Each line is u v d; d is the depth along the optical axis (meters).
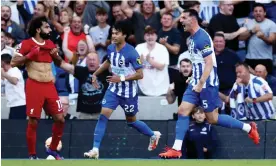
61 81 32.28
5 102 32.72
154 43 32.56
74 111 32.25
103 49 34.19
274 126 29.42
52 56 25.52
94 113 31.31
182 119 23.11
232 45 33.59
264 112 29.81
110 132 30.59
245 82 29.69
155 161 21.62
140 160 22.05
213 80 22.89
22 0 35.56
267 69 33.12
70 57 33.47
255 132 24.06
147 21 33.97
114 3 35.53
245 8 34.66
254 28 33.22
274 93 32.19
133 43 33.84
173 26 33.41
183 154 28.53
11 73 31.55
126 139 30.55
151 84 32.56
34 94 25.16
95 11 34.84
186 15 22.59
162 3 35.84
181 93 30.84
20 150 30.92
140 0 35.53
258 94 29.61
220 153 29.36
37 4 34.16
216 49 31.89
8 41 32.84
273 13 34.06
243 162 21.27
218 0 34.75
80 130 30.64
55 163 21.28
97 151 25.30
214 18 33.69
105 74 31.20
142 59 32.50
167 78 32.66
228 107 30.39
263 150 29.52
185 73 30.59
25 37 34.66
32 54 24.78
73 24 33.62
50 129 30.73
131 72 25.20
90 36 34.25
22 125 30.97
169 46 33.00
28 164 21.08
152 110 32.22
